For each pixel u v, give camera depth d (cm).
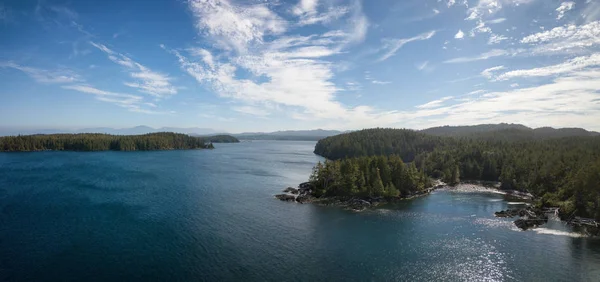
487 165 17412
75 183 13962
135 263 6406
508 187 15025
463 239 7994
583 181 9900
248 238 7906
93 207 10206
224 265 6425
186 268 6262
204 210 10325
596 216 9225
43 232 7912
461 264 6600
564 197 11019
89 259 6519
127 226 8512
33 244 7181
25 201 10700
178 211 10106
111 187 13412
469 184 16162
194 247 7262
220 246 7362
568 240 7931
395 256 6944
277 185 15025
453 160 17988
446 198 12875
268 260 6688
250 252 7062
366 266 6475
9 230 7994
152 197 11894
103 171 17825
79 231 8044
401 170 13638
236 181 15900
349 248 7375
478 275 6144
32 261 6369
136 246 7225
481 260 6775
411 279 5975
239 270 6234
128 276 5894
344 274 6141
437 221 9531
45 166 19238
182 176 17012
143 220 9062
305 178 17300
